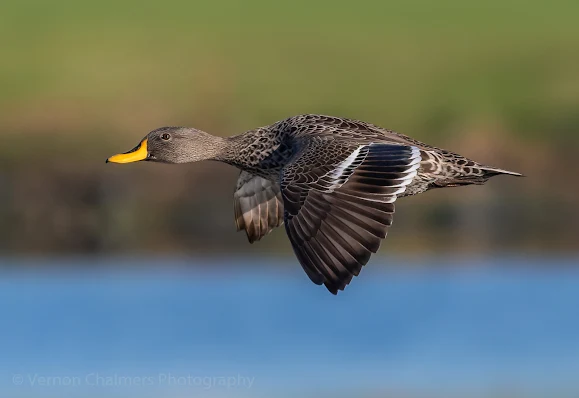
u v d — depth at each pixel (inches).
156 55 1049.5
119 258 745.0
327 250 340.8
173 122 936.9
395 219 776.3
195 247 762.2
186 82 989.2
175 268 712.4
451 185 411.5
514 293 671.1
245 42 1090.7
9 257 748.0
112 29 1123.3
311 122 431.2
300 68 1034.7
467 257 735.1
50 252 765.9
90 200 811.4
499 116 938.1
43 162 854.5
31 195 824.3
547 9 1206.9
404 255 737.6
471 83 995.3
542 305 655.1
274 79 1011.9
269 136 450.9
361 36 1121.4
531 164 886.4
